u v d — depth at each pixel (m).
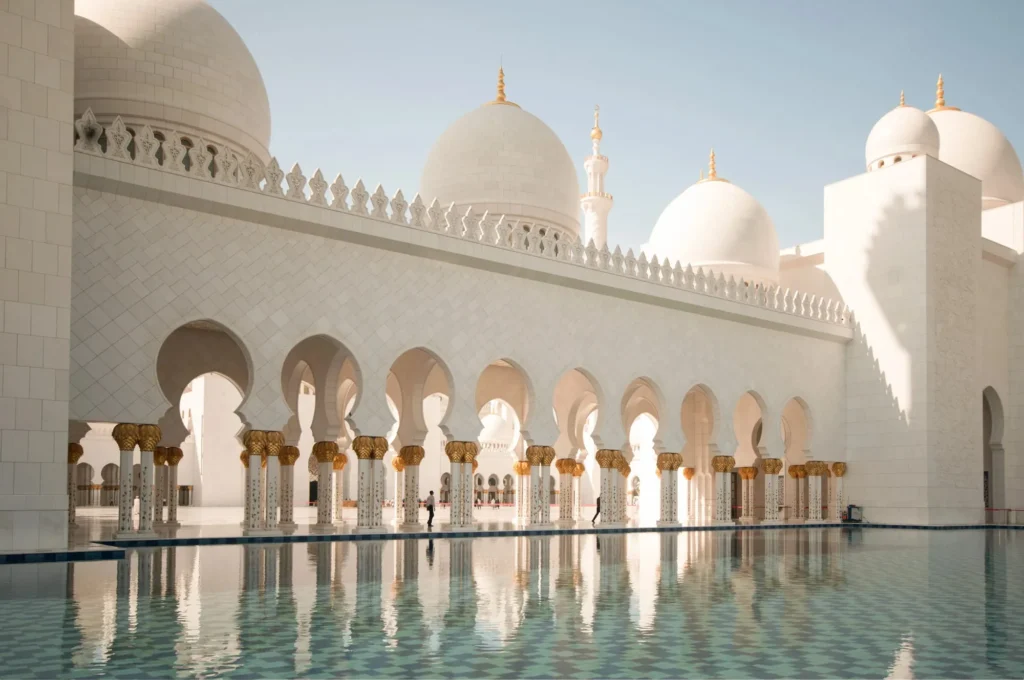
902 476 26.14
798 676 5.30
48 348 12.06
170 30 18.98
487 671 5.37
